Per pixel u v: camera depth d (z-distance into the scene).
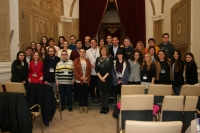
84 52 5.30
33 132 3.97
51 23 8.30
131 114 2.99
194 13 5.74
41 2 7.23
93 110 5.58
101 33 11.38
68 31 9.91
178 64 5.04
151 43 5.88
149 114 2.99
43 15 7.42
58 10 9.26
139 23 9.56
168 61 5.32
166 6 8.82
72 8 9.84
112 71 5.16
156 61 5.08
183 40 6.53
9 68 5.17
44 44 6.18
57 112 5.37
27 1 6.10
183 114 3.11
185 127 3.12
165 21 8.98
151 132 1.86
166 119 3.10
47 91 4.00
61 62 5.30
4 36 5.00
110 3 10.09
